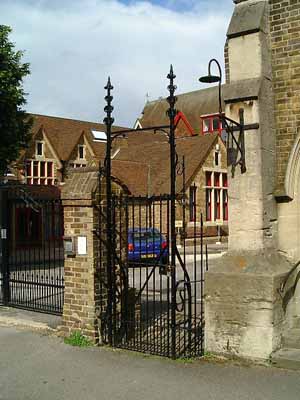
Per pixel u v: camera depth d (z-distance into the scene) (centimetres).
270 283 611
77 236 734
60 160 3475
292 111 660
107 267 725
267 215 652
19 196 1034
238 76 669
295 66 658
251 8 681
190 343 670
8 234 1000
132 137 3925
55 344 722
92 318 718
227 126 655
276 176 672
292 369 590
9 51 1839
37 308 935
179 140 3300
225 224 3184
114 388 546
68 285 748
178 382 558
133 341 719
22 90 1873
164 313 925
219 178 3178
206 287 657
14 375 595
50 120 3747
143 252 961
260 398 505
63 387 553
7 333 793
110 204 726
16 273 1189
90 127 3959
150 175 2997
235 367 606
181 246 2677
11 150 1883
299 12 655
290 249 665
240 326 631
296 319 661
